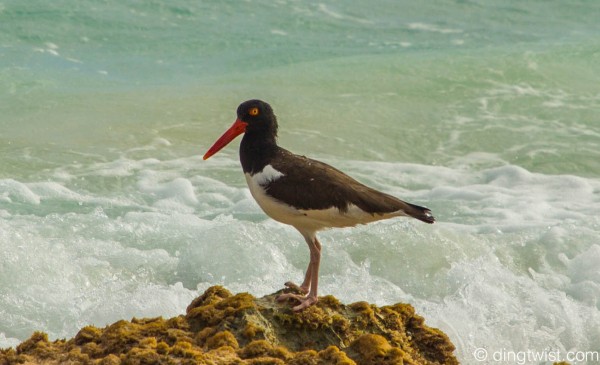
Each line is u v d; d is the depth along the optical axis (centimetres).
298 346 844
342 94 2144
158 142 1858
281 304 874
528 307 1215
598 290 1291
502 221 1520
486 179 1764
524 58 2386
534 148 1909
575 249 1408
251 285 1249
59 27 2386
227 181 1686
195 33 2453
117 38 2381
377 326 879
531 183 1741
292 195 905
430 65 2328
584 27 2703
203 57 2336
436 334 899
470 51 2444
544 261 1378
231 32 2481
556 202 1639
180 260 1330
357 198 899
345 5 2762
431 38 2555
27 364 808
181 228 1434
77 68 2208
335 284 1260
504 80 2259
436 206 1594
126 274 1291
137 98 2066
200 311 858
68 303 1186
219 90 2130
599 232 1464
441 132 1973
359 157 1838
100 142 1834
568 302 1233
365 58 2369
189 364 754
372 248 1358
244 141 960
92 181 1648
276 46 2430
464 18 2734
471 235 1425
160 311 1128
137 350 780
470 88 2208
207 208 1562
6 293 1194
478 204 1609
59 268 1264
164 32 2444
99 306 1138
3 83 2077
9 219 1419
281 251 1350
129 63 2269
